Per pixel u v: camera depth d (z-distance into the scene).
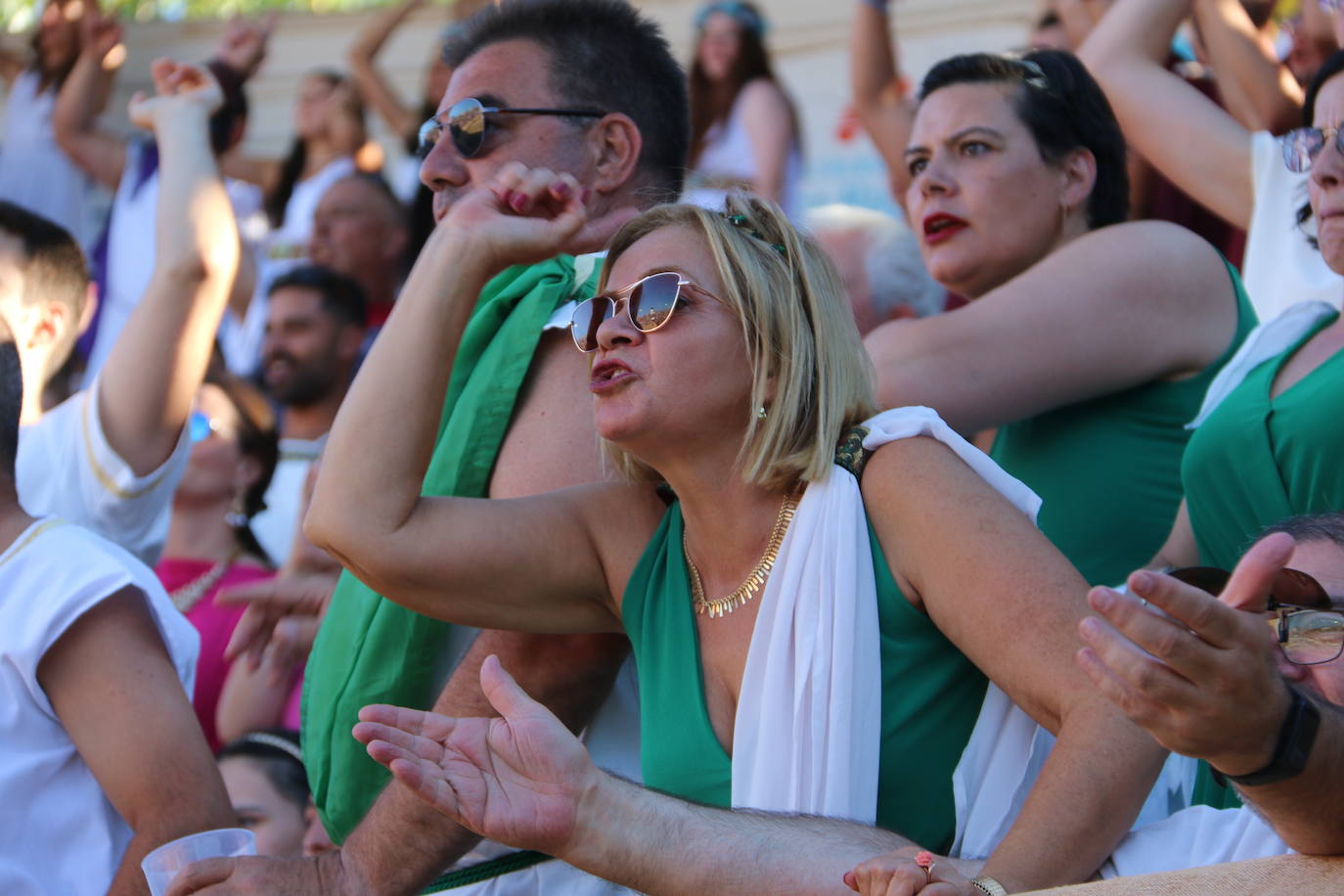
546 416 9.23
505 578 8.38
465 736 6.87
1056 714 6.94
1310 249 11.80
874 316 16.72
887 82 17.45
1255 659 5.27
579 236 9.16
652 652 8.05
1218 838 7.03
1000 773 7.38
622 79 10.57
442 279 8.56
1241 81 14.27
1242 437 9.70
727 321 7.68
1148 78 13.33
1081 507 10.72
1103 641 5.42
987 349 10.46
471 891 9.41
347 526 8.23
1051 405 10.66
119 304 23.03
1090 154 11.19
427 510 8.36
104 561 9.82
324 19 27.38
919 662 7.44
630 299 7.72
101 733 9.45
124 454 12.60
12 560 9.77
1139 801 6.76
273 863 8.66
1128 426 10.80
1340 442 9.21
